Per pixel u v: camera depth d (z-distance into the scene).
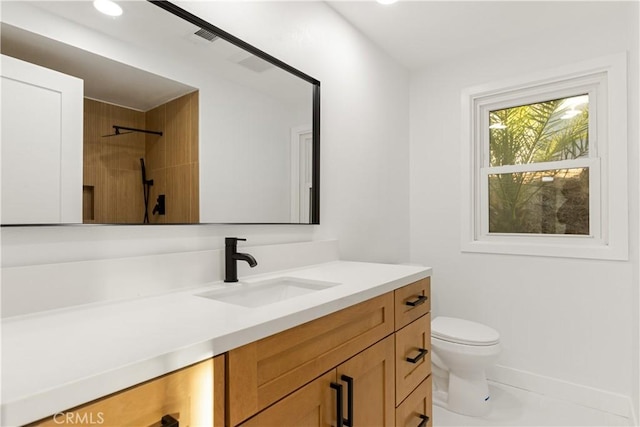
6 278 0.80
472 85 2.47
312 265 1.69
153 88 1.14
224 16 1.36
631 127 1.89
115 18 1.05
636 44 1.69
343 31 2.04
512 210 2.38
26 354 0.58
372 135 2.28
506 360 2.31
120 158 1.05
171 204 1.18
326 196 1.87
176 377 0.61
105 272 0.97
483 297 2.41
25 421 0.44
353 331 1.06
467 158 2.48
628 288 1.93
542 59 2.22
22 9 0.87
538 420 1.89
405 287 1.38
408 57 2.54
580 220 2.15
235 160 1.39
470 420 1.89
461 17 2.04
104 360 0.56
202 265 1.21
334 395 0.97
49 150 0.91
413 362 1.38
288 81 1.64
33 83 0.88
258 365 0.75
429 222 2.64
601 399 1.99
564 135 2.22
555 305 2.16
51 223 0.90
